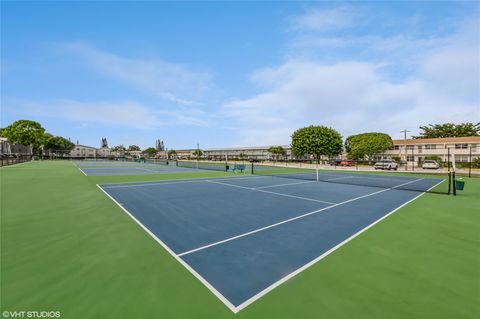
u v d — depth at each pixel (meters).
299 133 54.44
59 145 87.56
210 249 4.59
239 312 2.76
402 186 14.88
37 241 4.88
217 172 24.75
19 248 4.51
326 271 3.76
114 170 26.72
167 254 4.33
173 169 29.58
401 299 3.04
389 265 3.99
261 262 4.06
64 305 2.84
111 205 8.30
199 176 19.88
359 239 5.19
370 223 6.43
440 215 7.37
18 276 3.48
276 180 17.39
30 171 24.08
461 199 10.27
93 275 3.54
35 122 72.06
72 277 3.47
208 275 3.60
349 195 11.00
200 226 6.02
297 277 3.57
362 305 2.92
